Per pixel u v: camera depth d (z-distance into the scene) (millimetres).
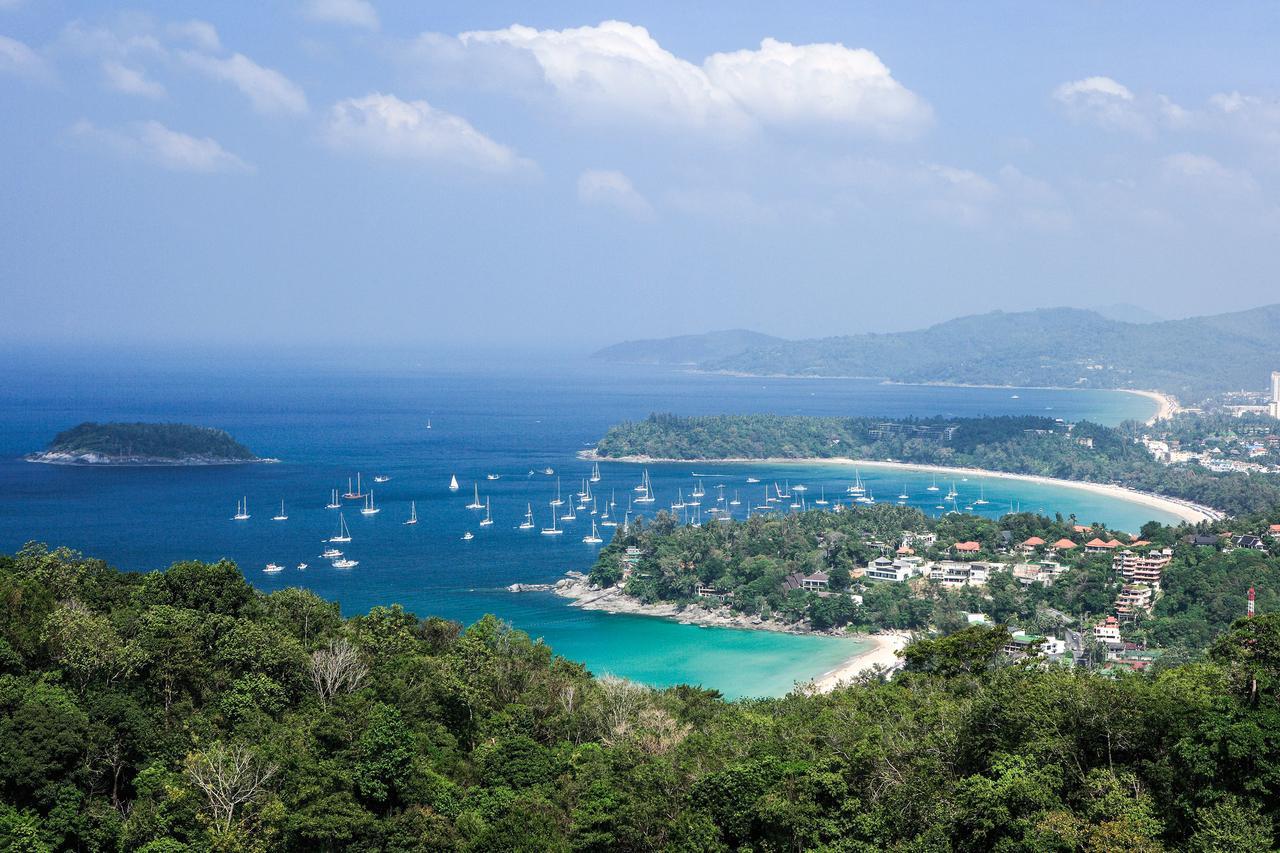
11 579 152250
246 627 149250
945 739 119875
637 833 115250
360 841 112500
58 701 120125
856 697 157750
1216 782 99688
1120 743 108625
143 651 136000
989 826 103250
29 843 105625
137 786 117125
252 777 116250
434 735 140625
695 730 152250
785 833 113375
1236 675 113125
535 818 117812
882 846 110250
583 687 164500
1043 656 167750
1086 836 99250
